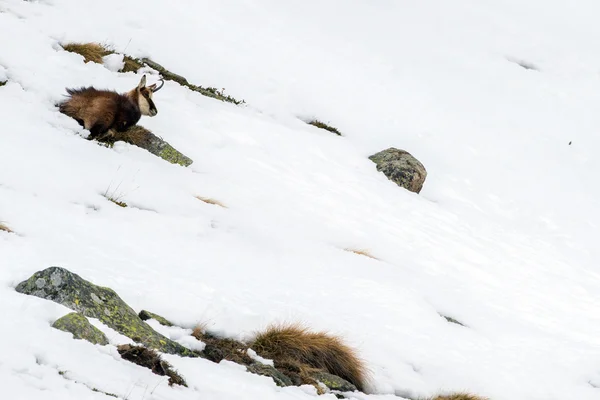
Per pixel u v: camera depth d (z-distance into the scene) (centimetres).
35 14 4128
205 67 4897
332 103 5347
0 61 3334
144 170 3075
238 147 3953
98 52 4059
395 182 4528
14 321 1411
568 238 4859
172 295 2052
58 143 2888
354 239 3466
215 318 2044
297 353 2072
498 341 2886
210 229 2812
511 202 5112
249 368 1845
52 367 1295
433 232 4009
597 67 7669
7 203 2239
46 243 2050
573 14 8838
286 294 2447
